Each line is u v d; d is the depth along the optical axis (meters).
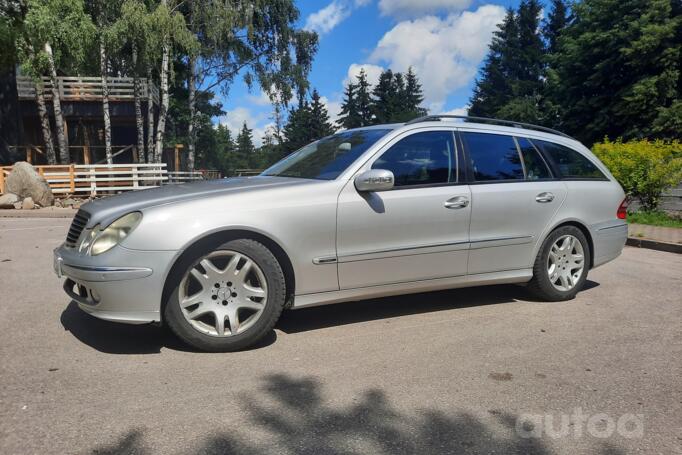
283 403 2.94
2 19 19.28
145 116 28.84
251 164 111.38
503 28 56.81
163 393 3.04
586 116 26.73
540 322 4.53
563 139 5.46
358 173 4.18
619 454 2.49
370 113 84.62
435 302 5.13
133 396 2.99
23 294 5.23
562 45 29.23
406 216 4.25
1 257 7.27
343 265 4.06
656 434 2.68
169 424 2.68
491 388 3.18
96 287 3.47
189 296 3.70
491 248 4.70
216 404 2.91
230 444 2.50
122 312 3.50
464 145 4.72
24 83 25.83
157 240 3.49
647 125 24.25
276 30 29.33
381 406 2.93
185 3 26.03
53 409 2.82
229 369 3.42
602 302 5.25
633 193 12.75
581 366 3.55
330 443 2.53
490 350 3.83
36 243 8.59
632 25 23.64
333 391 3.11
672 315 4.81
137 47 23.34
